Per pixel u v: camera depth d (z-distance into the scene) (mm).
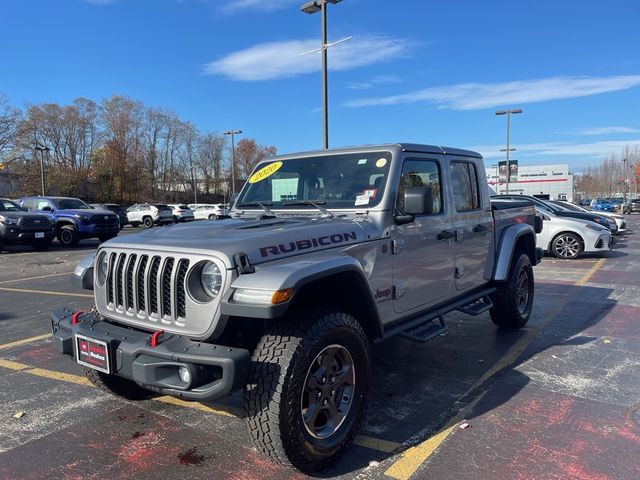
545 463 3043
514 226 5797
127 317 3186
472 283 5035
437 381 4445
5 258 14734
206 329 2807
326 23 13555
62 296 8453
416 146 4227
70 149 61125
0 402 4051
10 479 2939
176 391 2691
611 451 3178
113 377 3854
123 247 3244
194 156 71250
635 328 6121
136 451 3264
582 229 12641
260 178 4578
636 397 4027
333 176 4121
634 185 91688
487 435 3418
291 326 2896
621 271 10688
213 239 3021
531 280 6305
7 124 47656
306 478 2932
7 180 57125
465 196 4922
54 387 4363
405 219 3863
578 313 6918
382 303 3730
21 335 6012
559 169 57656
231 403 3979
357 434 3365
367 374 3303
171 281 2922
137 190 58625
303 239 3168
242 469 3039
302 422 2838
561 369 4703
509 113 32969
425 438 3398
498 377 4520
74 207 20062
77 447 3320
